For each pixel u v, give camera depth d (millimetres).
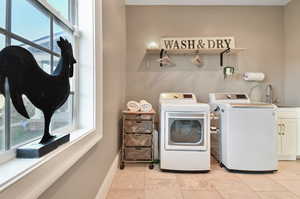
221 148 2887
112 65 2402
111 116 2348
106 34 2082
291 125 3109
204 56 3635
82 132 1444
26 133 1005
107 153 2141
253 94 3635
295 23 3334
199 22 3629
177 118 2641
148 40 3625
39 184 793
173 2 3584
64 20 1406
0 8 818
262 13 3633
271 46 3631
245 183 2342
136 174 2588
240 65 3637
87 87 1642
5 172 696
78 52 1637
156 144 3033
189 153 2635
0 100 744
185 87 3637
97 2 1699
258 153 2621
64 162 1024
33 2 1055
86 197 1474
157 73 3637
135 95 3629
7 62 683
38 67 855
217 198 2010
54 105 983
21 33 960
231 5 3621
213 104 3205
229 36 3615
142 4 3613
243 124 2629
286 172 2664
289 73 3510
